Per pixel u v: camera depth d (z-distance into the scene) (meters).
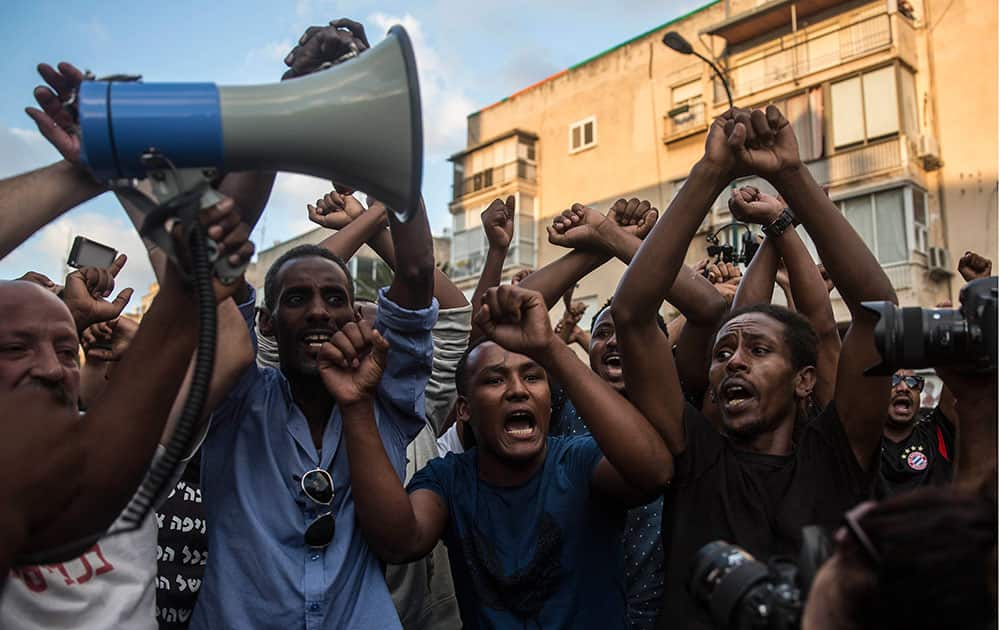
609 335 3.49
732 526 2.25
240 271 1.64
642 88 22.69
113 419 1.66
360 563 2.47
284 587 2.36
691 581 1.45
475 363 2.73
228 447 2.53
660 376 2.38
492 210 3.62
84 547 1.63
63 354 2.05
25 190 1.85
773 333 2.47
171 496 2.84
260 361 3.51
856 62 18.30
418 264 2.58
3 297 1.99
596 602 2.52
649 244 2.32
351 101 1.66
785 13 19.42
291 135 1.61
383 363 2.36
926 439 3.71
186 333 1.67
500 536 2.59
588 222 3.34
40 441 1.63
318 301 2.60
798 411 2.73
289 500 2.46
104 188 1.92
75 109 1.68
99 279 3.07
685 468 2.37
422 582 3.15
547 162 24.55
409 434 2.72
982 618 1.11
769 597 1.31
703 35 21.16
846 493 2.23
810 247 15.05
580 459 2.69
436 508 2.64
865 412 2.24
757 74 20.09
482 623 2.52
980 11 17.66
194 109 1.56
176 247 1.59
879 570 1.13
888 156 17.67
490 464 2.70
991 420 1.81
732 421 2.44
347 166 1.68
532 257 24.34
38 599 2.19
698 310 3.16
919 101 18.06
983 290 1.74
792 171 2.29
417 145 1.70
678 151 21.77
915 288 17.12
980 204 17.27
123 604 2.31
